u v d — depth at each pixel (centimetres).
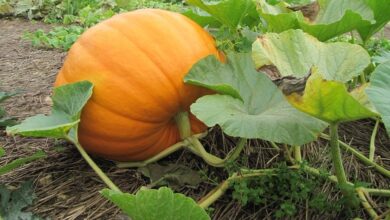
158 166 166
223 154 173
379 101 107
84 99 146
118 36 153
